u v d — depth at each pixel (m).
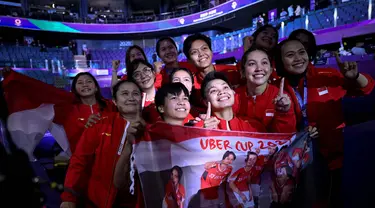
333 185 1.83
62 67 15.23
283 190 1.64
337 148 1.87
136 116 1.79
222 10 17.42
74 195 1.58
